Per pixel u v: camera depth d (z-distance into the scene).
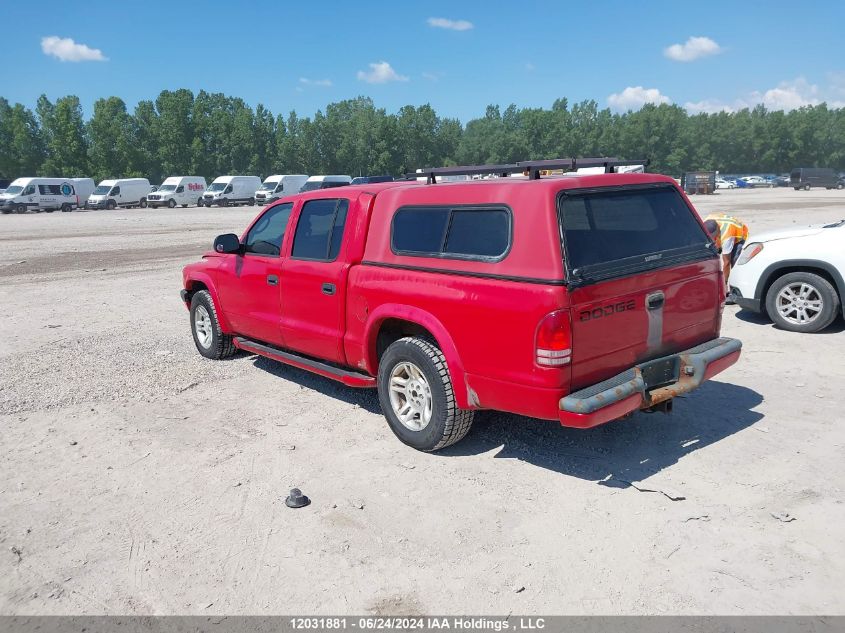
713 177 66.25
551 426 5.21
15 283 13.62
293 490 4.11
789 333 7.87
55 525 3.91
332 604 3.15
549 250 3.83
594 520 3.81
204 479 4.45
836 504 3.89
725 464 4.45
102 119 106.31
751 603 3.06
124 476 4.52
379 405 5.82
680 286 4.49
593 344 3.95
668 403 4.50
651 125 132.25
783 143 140.38
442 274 4.41
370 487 4.29
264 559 3.52
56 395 6.23
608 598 3.13
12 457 4.87
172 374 6.82
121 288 12.79
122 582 3.35
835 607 3.02
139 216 41.12
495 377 4.12
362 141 123.25
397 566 3.43
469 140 133.88
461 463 4.60
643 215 4.45
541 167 4.70
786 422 5.12
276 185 53.97
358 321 5.09
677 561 3.40
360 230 5.09
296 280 5.67
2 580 3.39
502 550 3.54
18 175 109.62
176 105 112.00
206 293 7.15
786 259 7.85
